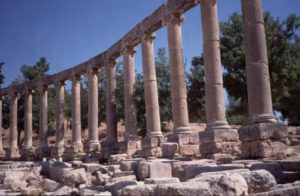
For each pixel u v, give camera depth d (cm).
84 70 3778
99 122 5044
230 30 4034
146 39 2775
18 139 5809
